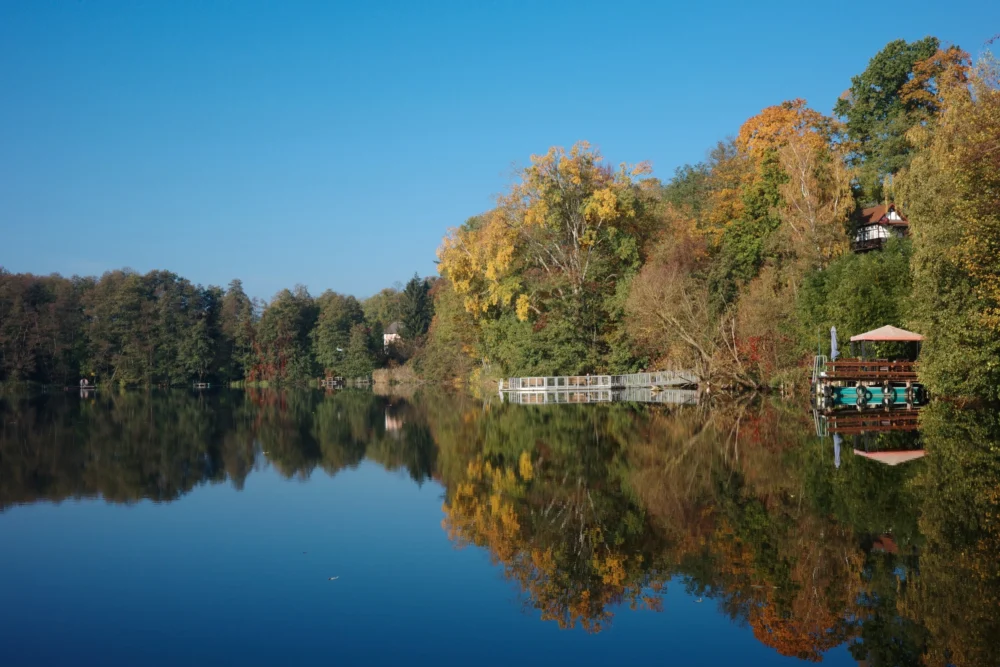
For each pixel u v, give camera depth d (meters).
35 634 8.47
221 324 106.31
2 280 90.25
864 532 12.15
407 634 8.43
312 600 9.59
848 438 23.34
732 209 62.38
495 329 62.84
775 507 14.14
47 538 12.85
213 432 31.19
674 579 10.28
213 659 7.76
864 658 7.62
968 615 8.63
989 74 25.39
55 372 93.25
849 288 38.00
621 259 56.91
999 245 22.05
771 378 44.03
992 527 12.20
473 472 19.38
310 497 16.39
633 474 18.20
